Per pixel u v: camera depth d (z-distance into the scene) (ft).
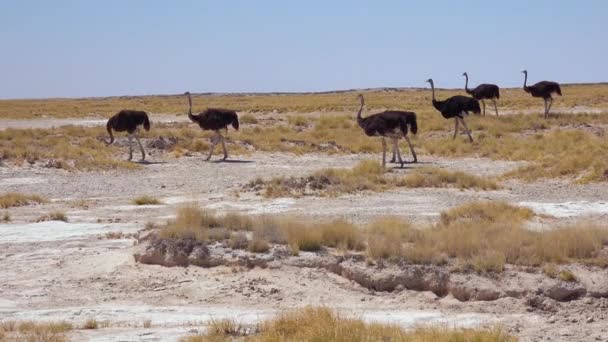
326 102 439.63
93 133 236.63
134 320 73.05
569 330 70.95
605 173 163.32
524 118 276.82
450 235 91.71
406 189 154.92
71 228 118.42
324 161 209.67
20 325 69.82
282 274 87.30
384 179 161.17
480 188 155.53
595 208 131.75
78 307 79.20
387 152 227.20
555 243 88.48
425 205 136.26
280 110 376.68
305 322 67.77
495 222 111.75
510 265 85.20
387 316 74.33
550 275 82.07
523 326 72.13
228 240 95.20
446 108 231.91
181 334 66.33
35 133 234.58
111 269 92.73
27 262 97.19
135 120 203.51
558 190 153.17
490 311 77.41
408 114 186.70
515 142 228.02
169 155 214.69
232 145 226.38
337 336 63.82
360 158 216.33
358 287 84.74
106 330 68.49
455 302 80.02
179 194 154.20
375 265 86.28
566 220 120.67
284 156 219.00
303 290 83.56
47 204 144.15
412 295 82.23
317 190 150.10
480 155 215.72
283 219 104.06
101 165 189.67
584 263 85.25
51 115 377.71
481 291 80.33
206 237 95.14
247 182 164.14
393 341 63.21
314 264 88.63
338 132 261.03
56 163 187.73
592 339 68.08
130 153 204.33
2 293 84.74
